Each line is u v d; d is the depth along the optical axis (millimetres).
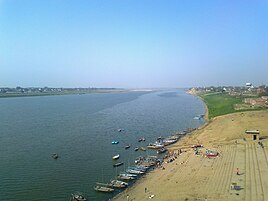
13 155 114812
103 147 129375
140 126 183000
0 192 80625
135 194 79562
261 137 129500
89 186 85500
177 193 76062
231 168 91062
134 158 113375
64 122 195625
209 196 71688
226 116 193375
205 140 138875
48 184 86375
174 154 117562
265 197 68188
